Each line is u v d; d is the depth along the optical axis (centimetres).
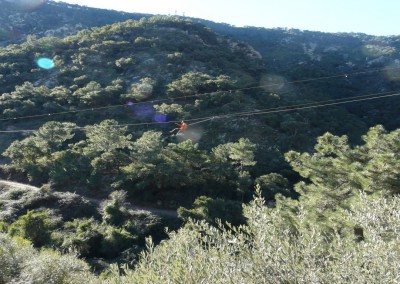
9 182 3117
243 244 363
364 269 328
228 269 350
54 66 5697
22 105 4356
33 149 3228
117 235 2034
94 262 1800
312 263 334
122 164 2977
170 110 4084
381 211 424
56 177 2919
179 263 387
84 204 2494
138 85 4788
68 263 964
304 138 3731
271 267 334
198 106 4253
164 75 5412
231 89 4650
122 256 1875
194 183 2770
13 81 5234
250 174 3019
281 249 343
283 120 4084
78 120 4169
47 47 6291
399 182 962
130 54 6141
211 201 2227
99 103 4531
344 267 331
